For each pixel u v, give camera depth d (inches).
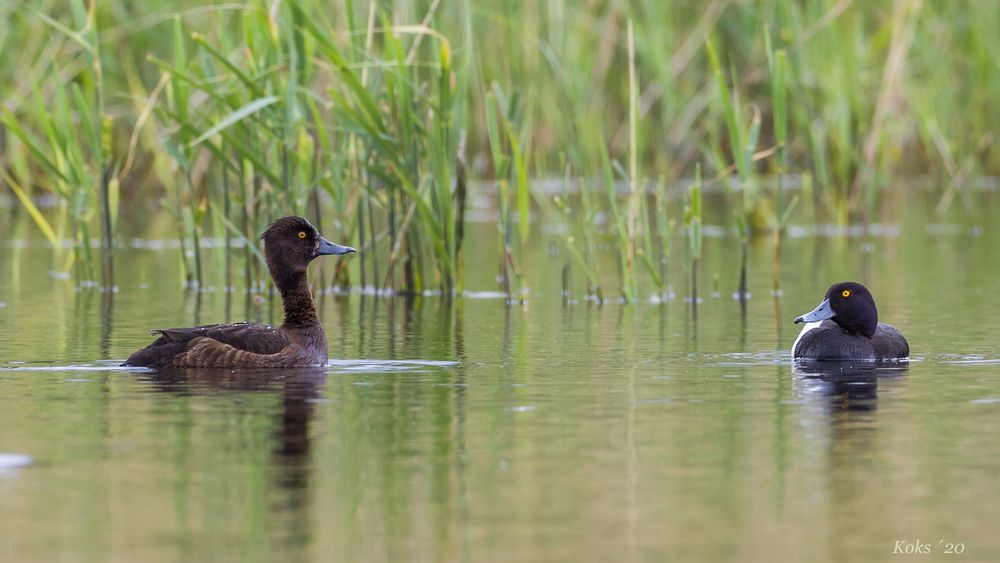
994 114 1264.8
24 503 351.6
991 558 317.7
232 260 847.1
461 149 745.0
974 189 1306.6
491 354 570.6
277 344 530.3
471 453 400.8
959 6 1229.1
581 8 1125.7
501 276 826.2
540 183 1016.9
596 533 333.1
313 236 545.3
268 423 433.4
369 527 335.9
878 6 1188.5
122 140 1159.0
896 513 347.9
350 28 703.7
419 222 768.9
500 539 328.8
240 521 339.3
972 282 801.6
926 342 602.9
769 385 502.3
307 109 733.3
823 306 564.4
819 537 331.0
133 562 312.0
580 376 519.8
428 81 785.6
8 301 732.7
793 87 1082.7
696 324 661.3
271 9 690.2
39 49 1044.5
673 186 1195.3
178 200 807.1
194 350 523.2
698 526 338.3
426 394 481.4
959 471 382.6
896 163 1290.6
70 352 563.8
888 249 959.0
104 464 386.3
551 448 406.9
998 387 496.7
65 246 981.2
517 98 728.3
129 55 1058.1
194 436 416.5
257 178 773.3
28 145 740.0
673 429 431.2
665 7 1155.3
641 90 1178.0
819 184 1104.8
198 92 850.1
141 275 847.7
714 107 1165.1
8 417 438.6
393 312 702.5
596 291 748.0
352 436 418.3
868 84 1164.5
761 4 1149.1
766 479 376.5
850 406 464.1
